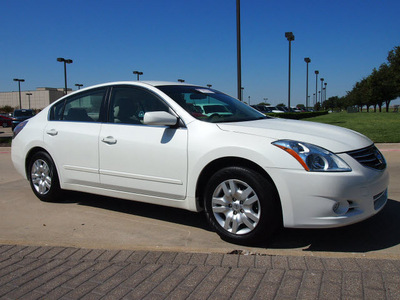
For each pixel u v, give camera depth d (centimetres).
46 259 320
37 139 512
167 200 398
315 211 320
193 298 252
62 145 482
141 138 409
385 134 1288
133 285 272
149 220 438
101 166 443
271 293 253
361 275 272
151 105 421
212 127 372
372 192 335
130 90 445
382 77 4803
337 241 359
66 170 482
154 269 295
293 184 321
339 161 325
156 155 396
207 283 270
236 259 306
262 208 334
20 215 466
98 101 468
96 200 531
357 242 356
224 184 356
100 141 442
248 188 342
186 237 381
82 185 471
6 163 945
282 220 344
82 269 300
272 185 334
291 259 303
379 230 385
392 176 657
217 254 316
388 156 887
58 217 456
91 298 257
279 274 278
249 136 349
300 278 271
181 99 416
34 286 276
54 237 387
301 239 365
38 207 501
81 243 357
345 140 350
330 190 315
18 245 352
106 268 300
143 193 415
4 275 294
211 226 368
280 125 385
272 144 335
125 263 307
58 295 262
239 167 345
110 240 376
